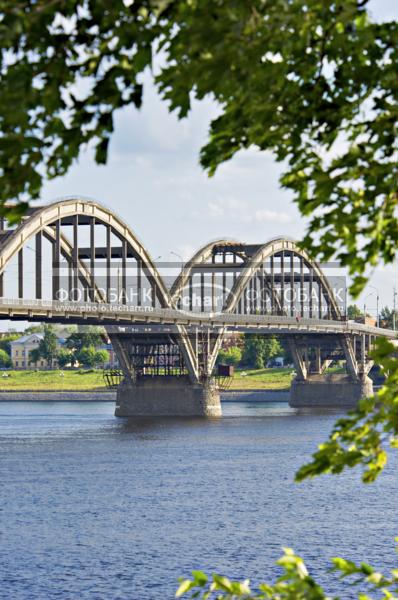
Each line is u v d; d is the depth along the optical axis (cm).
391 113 1038
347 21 904
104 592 5534
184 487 10175
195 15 827
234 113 984
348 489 10056
